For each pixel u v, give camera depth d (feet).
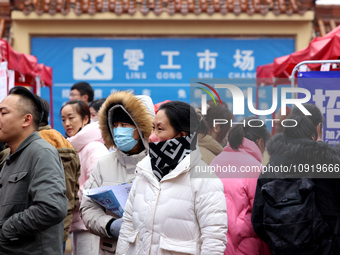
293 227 14.49
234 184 16.40
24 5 46.55
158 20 47.50
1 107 14.61
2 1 47.11
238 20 47.34
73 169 19.36
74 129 23.98
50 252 14.25
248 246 16.26
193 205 14.08
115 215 16.99
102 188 16.58
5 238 13.84
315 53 26.81
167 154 14.49
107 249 17.01
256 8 46.88
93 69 47.80
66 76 47.67
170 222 14.06
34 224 13.66
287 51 47.98
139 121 17.07
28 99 14.80
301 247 14.49
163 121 14.58
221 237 13.85
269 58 47.98
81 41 47.67
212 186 14.08
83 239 20.93
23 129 14.71
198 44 48.01
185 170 14.12
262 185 15.31
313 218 14.56
